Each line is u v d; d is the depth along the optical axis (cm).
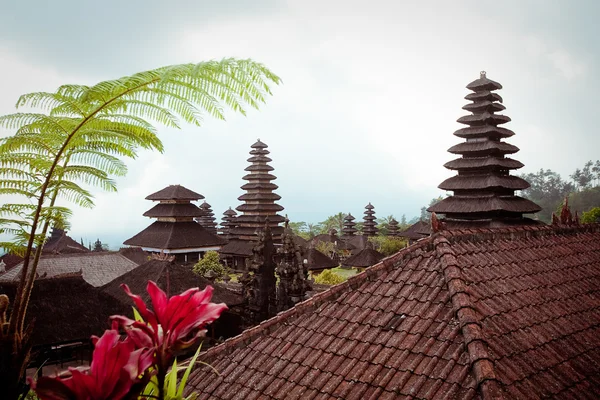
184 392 1080
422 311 992
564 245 1442
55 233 6341
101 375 219
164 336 239
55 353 2228
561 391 820
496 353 841
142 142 533
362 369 910
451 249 1143
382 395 830
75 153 512
